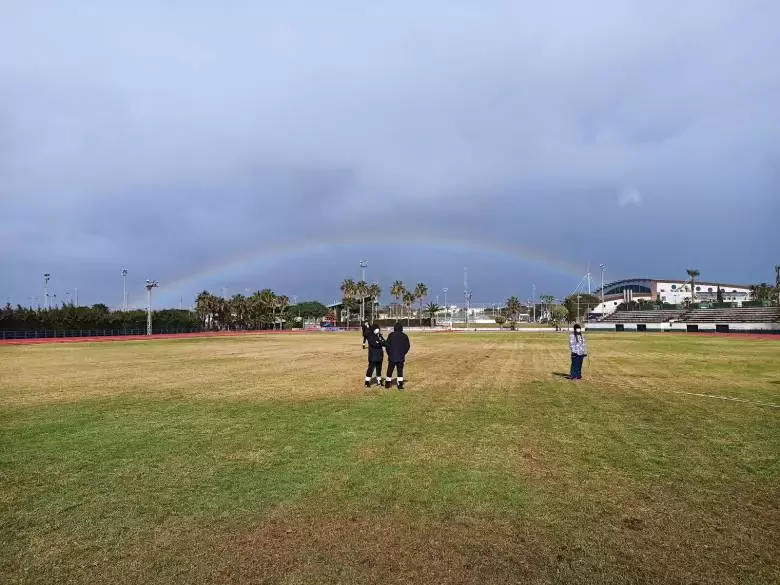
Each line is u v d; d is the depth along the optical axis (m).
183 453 7.63
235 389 14.55
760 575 4.11
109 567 4.27
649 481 6.31
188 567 4.26
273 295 130.00
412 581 4.02
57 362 25.09
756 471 6.70
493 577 4.09
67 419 10.20
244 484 6.23
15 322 65.81
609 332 76.94
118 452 7.71
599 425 9.48
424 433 8.85
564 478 6.42
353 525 5.05
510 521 5.13
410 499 5.72
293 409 11.25
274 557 4.42
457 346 38.56
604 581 4.03
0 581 4.05
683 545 4.62
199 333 90.56
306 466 6.93
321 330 112.19
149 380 16.88
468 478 6.42
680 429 9.15
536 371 19.41
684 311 102.38
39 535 4.88
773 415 10.45
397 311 151.75
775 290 109.75
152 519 5.22
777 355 27.58
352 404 11.88
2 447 8.03
